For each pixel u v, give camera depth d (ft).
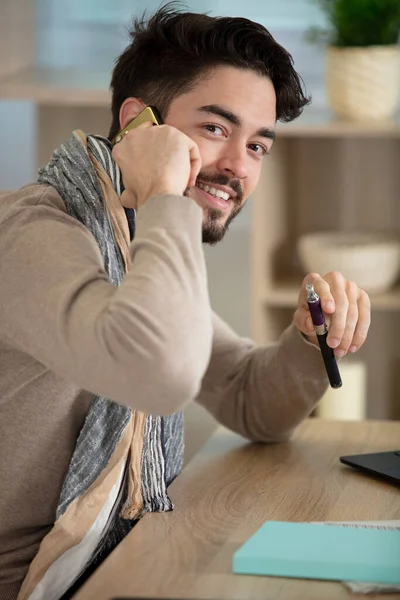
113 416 5.62
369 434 6.98
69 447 5.60
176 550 4.99
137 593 4.49
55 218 5.30
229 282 12.80
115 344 4.74
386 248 11.32
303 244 11.59
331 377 6.33
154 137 5.42
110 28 12.76
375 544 4.78
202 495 5.82
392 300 11.21
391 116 11.21
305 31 12.41
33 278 5.01
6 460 5.47
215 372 7.13
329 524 5.26
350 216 12.37
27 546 5.59
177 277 4.91
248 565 4.66
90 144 5.88
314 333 6.65
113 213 5.77
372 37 10.94
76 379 4.94
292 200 12.41
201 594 4.46
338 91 11.02
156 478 5.70
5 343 5.38
